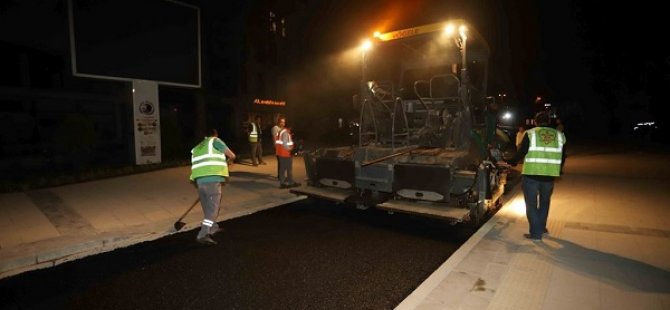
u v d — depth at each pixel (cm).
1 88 1291
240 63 2538
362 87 734
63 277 437
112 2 1198
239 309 360
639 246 478
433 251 507
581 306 334
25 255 475
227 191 866
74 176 1040
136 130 1254
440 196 558
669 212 643
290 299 377
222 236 575
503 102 895
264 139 2552
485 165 588
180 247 529
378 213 705
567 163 1290
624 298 346
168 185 948
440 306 340
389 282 413
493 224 591
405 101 769
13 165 1186
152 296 388
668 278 386
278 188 904
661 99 2153
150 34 1289
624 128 3033
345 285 407
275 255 495
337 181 674
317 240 554
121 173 1122
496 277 395
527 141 503
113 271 451
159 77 1316
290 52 2991
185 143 1644
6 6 1282
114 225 607
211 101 2341
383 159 602
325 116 2905
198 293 392
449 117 689
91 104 1599
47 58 1492
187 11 1386
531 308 332
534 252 462
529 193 506
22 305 374
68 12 1117
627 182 923
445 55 749
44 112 1433
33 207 724
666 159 1393
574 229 551
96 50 1170
